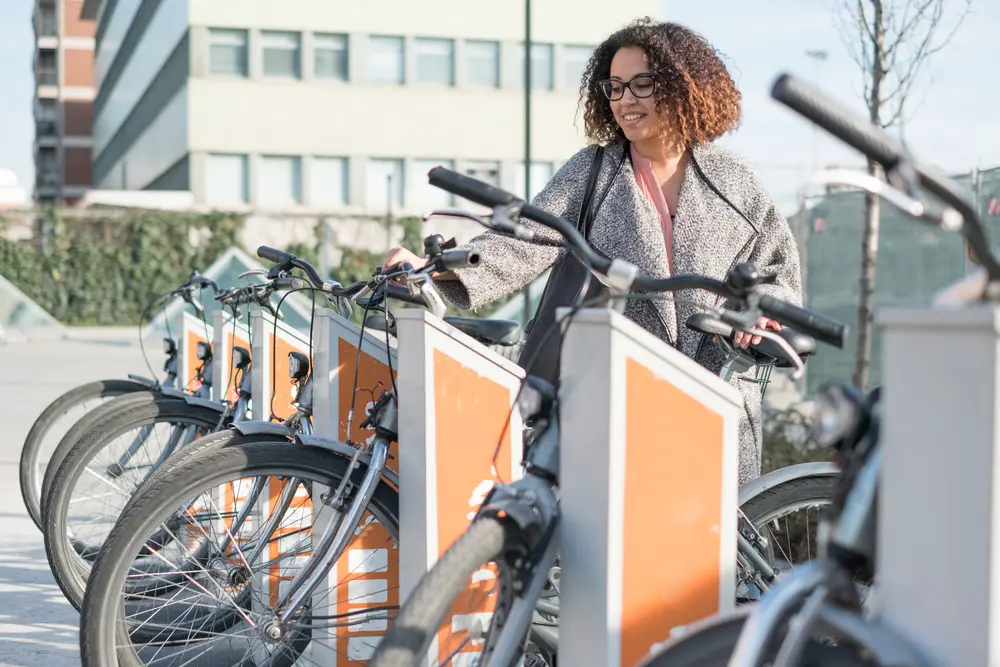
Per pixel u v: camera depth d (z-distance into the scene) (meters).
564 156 28.95
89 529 4.00
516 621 1.98
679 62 2.97
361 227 24.81
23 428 8.84
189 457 2.65
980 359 1.43
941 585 1.47
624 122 3.02
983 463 1.43
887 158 1.46
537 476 2.09
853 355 8.20
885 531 1.52
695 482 2.01
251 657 2.89
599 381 1.96
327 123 27.78
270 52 27.45
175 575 3.04
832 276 8.58
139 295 24.80
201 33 27.08
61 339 20.41
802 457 5.45
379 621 2.90
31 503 4.69
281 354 3.70
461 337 2.53
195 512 2.96
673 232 2.97
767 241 3.02
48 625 4.00
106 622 2.46
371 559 2.87
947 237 7.17
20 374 13.41
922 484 1.49
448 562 1.88
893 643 1.48
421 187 28.34
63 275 24.61
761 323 2.56
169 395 4.12
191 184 27.20
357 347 2.98
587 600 1.97
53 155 65.50
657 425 1.98
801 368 2.06
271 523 3.04
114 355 16.61
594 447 1.96
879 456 1.63
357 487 2.60
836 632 1.59
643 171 3.05
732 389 2.04
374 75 27.98
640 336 1.97
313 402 3.07
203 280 4.54
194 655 3.01
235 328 4.34
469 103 28.48
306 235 24.83
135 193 26.73
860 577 1.90
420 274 2.48
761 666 1.53
